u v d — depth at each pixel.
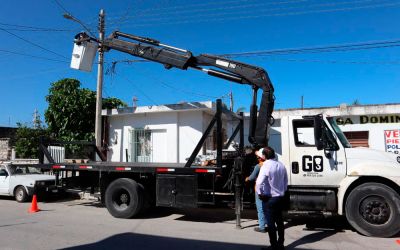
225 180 9.24
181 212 10.52
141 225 8.67
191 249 6.49
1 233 7.66
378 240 7.21
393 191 7.31
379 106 15.77
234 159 9.23
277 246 6.27
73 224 8.71
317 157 8.25
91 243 6.85
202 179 9.05
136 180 9.89
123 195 9.75
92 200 13.09
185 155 16.59
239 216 8.40
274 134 16.77
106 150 17.59
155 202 9.89
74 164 10.84
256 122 9.62
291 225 8.77
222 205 9.03
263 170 6.34
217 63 10.13
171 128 16.89
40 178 13.06
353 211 7.61
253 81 9.57
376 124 15.98
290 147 8.49
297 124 8.55
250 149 9.22
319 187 8.21
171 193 9.15
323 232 7.99
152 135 17.36
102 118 18.25
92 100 18.72
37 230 7.98
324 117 8.34
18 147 20.73
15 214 10.15
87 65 12.48
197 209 10.99
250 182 8.85
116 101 20.42
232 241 7.09
